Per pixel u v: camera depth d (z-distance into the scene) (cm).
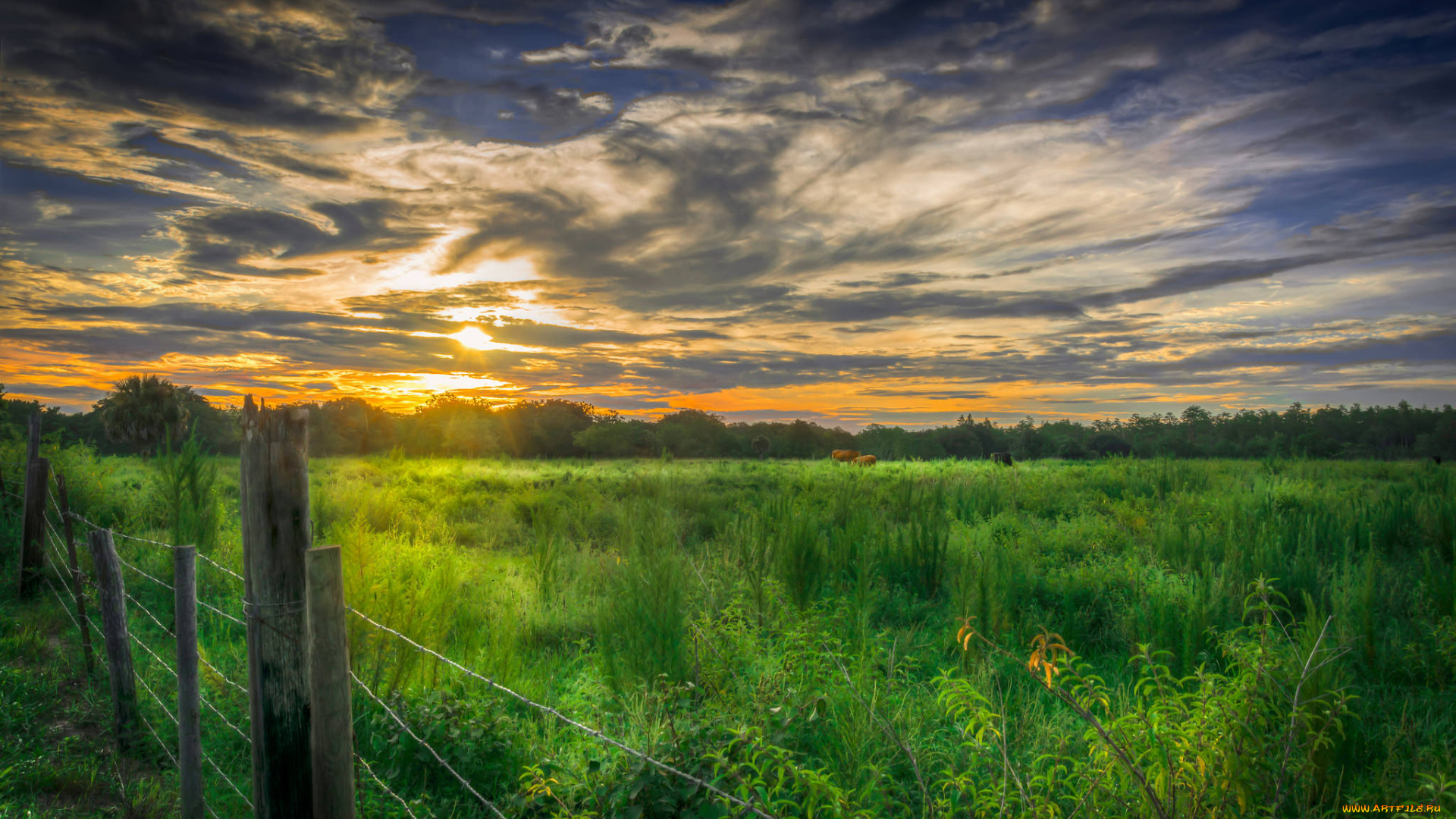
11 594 729
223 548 855
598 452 7194
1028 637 592
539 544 864
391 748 404
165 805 370
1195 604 535
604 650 520
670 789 305
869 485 1612
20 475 1126
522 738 413
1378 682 500
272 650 258
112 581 424
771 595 646
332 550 244
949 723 439
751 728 335
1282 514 1059
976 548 820
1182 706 308
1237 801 281
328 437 6638
